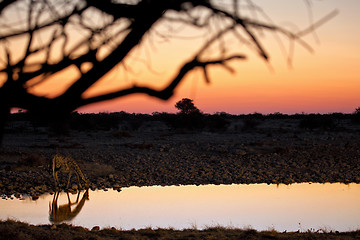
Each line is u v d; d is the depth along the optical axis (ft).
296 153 114.01
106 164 95.55
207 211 51.57
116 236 35.50
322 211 51.93
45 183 71.56
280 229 41.91
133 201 58.59
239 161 103.40
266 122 320.70
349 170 92.12
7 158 96.63
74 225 42.52
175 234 36.63
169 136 189.67
